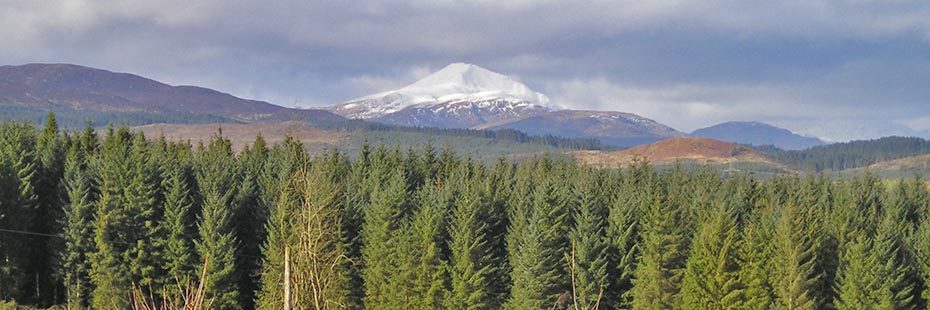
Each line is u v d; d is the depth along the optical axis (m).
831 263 66.81
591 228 68.69
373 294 68.31
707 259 63.28
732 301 62.47
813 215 72.88
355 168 99.94
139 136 101.12
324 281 30.28
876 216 90.69
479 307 66.44
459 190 77.81
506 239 71.31
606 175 105.31
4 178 68.50
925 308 64.19
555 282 64.88
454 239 67.25
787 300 60.88
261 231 71.31
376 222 68.88
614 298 69.06
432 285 66.25
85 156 89.88
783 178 114.75
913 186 112.56
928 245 64.12
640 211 72.31
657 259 65.75
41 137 96.94
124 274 67.75
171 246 67.62
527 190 81.75
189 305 16.34
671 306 65.44
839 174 121.94
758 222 74.62
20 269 69.38
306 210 38.16
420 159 113.00
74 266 69.44
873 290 60.44
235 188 75.50
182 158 86.81
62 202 70.94
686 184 104.62
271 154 99.50
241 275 71.00
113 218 68.00
